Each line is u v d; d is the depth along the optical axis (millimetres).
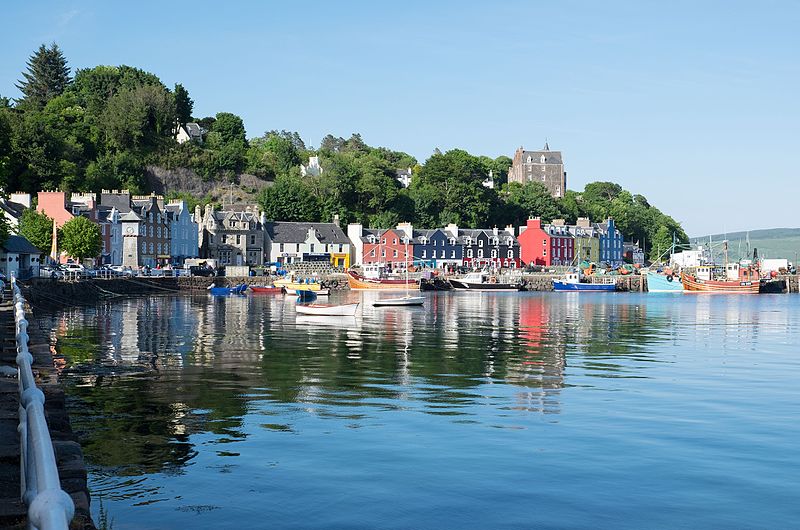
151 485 18625
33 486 5762
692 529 16406
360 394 31188
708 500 18203
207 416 26359
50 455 5426
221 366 38781
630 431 24953
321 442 22984
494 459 21375
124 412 26766
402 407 28500
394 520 16656
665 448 22766
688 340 57438
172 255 146250
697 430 25125
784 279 182750
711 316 87125
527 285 166250
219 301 102062
